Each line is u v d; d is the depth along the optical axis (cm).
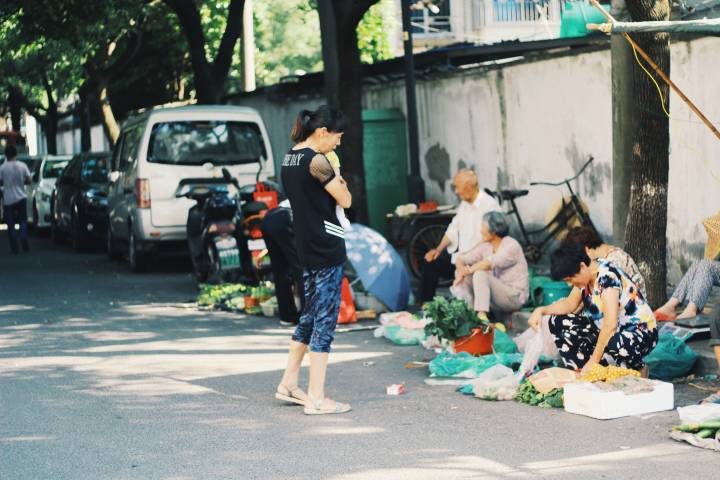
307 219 745
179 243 1658
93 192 2131
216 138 1655
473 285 1030
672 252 1241
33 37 2352
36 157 3161
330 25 1507
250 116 1678
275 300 1234
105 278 1667
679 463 603
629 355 765
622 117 1012
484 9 2978
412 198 1708
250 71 2681
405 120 1891
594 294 762
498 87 1608
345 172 1541
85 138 3388
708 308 1070
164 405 786
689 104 823
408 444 660
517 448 644
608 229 1384
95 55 3052
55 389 850
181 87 3438
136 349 1030
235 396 813
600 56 1371
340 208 755
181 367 934
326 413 748
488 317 1038
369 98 2050
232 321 1196
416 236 1447
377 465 614
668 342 838
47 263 1939
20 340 1102
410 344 1015
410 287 1277
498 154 1630
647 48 956
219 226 1434
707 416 664
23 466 630
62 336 1120
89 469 620
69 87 3584
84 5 2264
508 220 1599
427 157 1844
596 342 790
